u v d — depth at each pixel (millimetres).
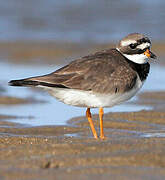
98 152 9484
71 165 8672
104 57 12000
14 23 33281
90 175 8102
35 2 37375
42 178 7988
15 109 17484
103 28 31781
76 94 11539
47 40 30156
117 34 30672
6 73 22969
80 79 11508
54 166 8633
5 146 10609
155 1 36438
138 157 9094
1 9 35656
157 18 32938
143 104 17984
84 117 16062
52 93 11742
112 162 8820
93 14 34719
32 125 15172
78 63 11836
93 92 11547
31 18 34219
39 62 25531
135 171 8320
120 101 12047
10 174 8180
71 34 31281
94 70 11648
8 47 28672
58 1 37500
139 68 12273
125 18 33469
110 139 11023
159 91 19781
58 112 17078
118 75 11766
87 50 27891
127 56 12258
